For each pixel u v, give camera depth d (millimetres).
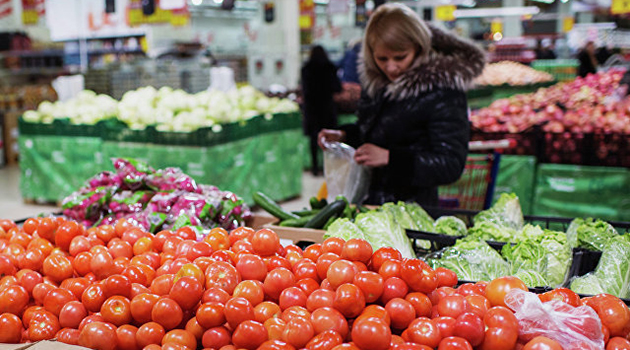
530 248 1889
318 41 13328
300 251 1689
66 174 6176
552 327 1238
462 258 1854
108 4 8328
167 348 1252
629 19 13531
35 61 10203
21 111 9219
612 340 1274
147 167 2623
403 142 2980
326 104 7227
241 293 1364
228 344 1291
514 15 14367
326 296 1308
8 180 7832
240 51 11000
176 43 9219
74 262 1612
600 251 1986
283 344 1211
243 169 5812
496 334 1216
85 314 1428
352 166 2986
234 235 1742
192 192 2592
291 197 6848
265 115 6148
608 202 4590
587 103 5367
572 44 13547
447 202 3482
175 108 5816
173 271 1505
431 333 1214
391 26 2771
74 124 5992
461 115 2850
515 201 2510
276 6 10094
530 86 9602
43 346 1257
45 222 1865
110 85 7613
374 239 2031
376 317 1210
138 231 1845
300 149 6855
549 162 4730
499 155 3504
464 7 15102
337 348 1160
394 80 2949
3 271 1628
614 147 4512
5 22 10383
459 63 2812
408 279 1319
